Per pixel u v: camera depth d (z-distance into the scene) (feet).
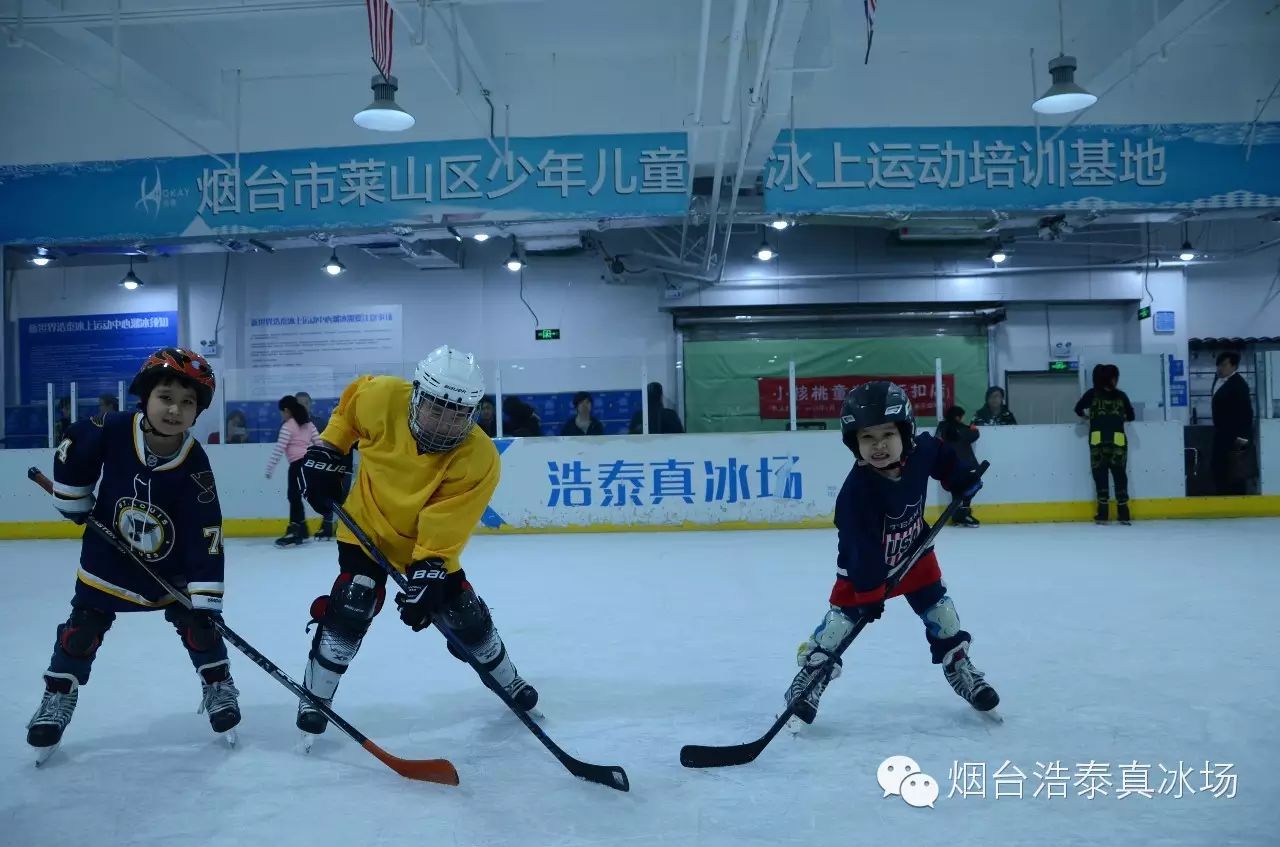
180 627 9.38
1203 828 7.02
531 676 12.04
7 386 41.22
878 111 32.71
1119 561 21.83
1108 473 30.60
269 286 41.93
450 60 32.55
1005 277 40.88
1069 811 7.37
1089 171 32.09
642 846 6.87
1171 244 41.01
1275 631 13.91
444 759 8.48
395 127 24.97
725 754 8.48
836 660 9.08
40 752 8.70
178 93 31.50
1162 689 10.79
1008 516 31.50
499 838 7.05
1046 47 32.83
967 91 32.76
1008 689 10.89
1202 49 32.40
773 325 40.81
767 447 31.24
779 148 32.14
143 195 33.37
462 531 9.18
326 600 9.23
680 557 24.17
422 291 41.68
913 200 32.12
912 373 40.81
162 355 8.57
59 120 33.76
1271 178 32.30
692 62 32.91
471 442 9.35
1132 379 32.30
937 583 9.73
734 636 14.34
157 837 7.14
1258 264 41.29
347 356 41.73
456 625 9.57
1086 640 13.46
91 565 8.94
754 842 6.90
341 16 30.37
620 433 31.60
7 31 26.89
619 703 10.69
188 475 8.96
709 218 33.81
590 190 32.45
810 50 27.81
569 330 41.45
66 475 8.86
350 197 32.78
